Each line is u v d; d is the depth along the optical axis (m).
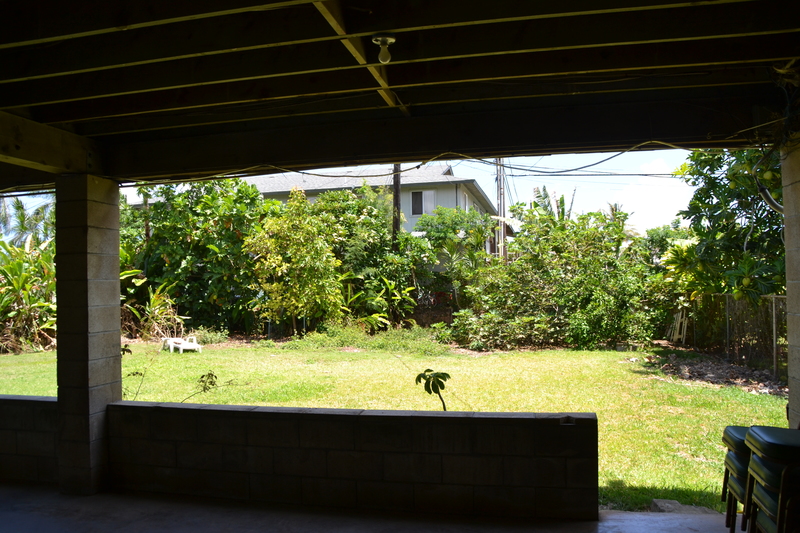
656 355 11.64
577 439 3.64
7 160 4.02
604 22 3.00
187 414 4.29
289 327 15.67
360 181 20.31
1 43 2.97
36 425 4.66
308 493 4.02
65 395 4.43
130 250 16.33
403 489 3.86
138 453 4.41
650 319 13.27
